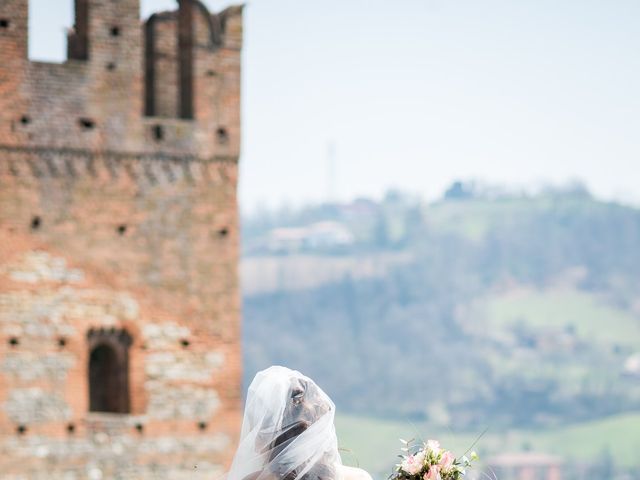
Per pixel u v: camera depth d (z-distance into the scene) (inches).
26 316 2128.4
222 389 2224.4
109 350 2188.7
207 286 2220.7
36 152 2134.6
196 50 2217.0
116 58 2170.3
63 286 2148.1
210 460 2212.1
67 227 2150.6
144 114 2226.9
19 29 2123.5
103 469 2159.2
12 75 2119.8
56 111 2143.2
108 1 2166.6
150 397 2192.4
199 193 2217.0
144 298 2190.0
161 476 2192.4
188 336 2209.6
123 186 2178.9
